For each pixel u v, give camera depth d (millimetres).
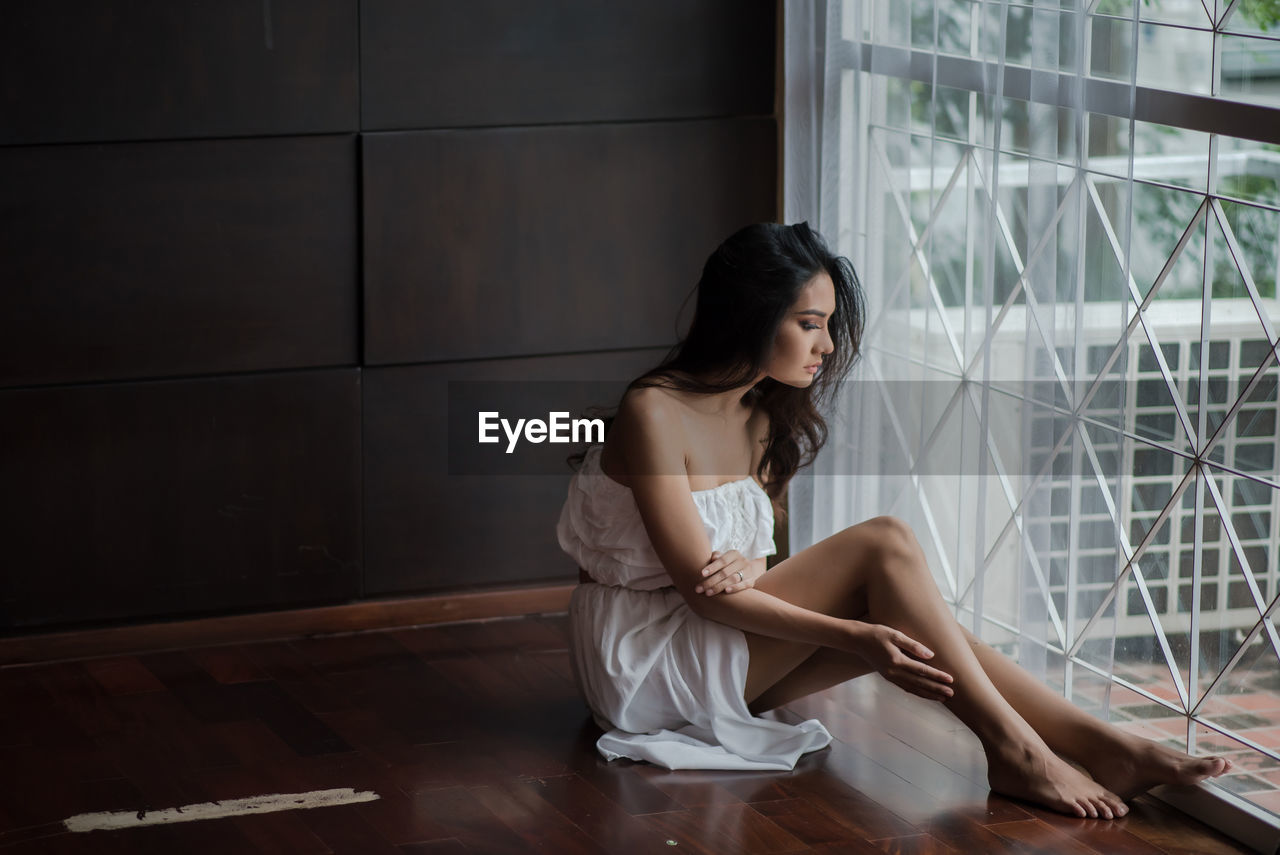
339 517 3150
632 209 3225
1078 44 2318
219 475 3057
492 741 2629
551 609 3314
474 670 2973
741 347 2475
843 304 2574
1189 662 2438
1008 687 2471
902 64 2816
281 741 2623
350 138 3023
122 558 3023
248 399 3045
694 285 3293
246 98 2943
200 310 2988
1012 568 2633
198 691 2852
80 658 3016
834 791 2447
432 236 3107
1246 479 2295
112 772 2488
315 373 3082
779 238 2471
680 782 2471
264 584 3125
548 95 3133
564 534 2686
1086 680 2514
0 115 2799
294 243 3027
